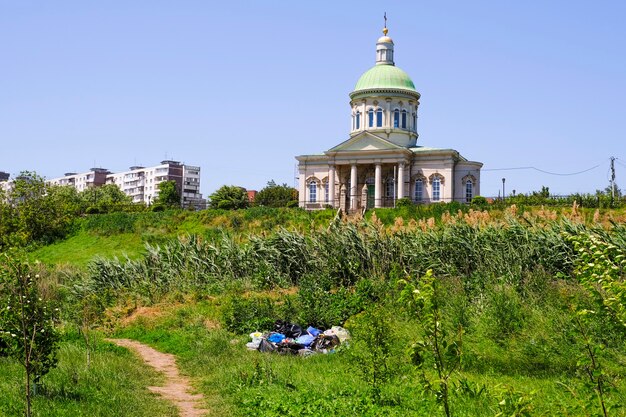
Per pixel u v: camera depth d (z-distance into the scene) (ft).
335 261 104.37
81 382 49.37
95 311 93.04
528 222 103.76
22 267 41.57
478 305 72.02
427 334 27.89
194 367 64.28
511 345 59.41
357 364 55.93
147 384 55.52
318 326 81.25
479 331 63.77
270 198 285.84
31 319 41.91
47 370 44.34
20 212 198.29
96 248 190.49
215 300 99.66
